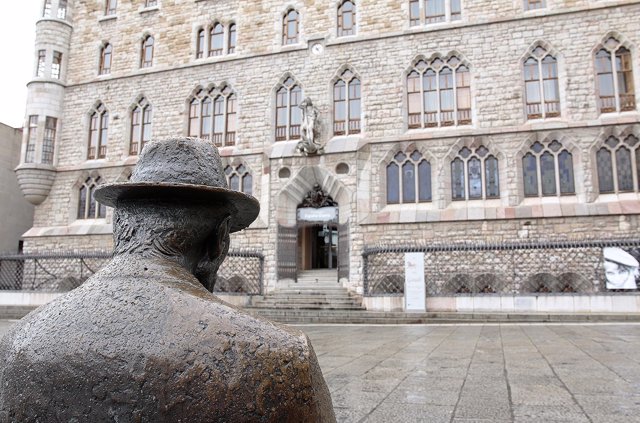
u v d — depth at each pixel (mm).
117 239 1521
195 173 1535
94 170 29000
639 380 5773
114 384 1133
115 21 30609
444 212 22797
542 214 21344
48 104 29922
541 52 23281
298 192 25234
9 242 32719
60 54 30938
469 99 23938
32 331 1266
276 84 26609
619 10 22328
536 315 16188
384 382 5918
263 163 25750
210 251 1561
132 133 29234
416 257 18531
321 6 26469
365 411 4543
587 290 20125
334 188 24375
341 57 25688
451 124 24000
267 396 1115
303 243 29391
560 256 20734
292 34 27266
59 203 29250
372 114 24750
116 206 1567
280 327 1272
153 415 1104
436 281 22016
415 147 24000
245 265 24672
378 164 24188
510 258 21297
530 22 23359
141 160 1585
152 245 1457
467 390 5402
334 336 12172
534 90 23203
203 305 1238
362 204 23812
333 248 29562
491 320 16297
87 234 27625
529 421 4152
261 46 27234
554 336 11055
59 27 30859
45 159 29609
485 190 22938
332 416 1256
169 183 1444
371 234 23422
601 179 21703
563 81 22578
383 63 25047
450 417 4320
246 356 1143
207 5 28766
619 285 17281
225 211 1567
